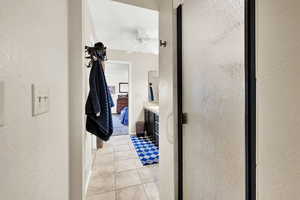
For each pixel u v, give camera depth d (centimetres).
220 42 81
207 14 91
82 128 118
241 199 69
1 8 38
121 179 197
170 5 120
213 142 88
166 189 131
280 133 47
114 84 833
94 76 169
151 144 335
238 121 71
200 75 98
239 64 70
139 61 411
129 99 407
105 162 245
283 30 46
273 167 50
